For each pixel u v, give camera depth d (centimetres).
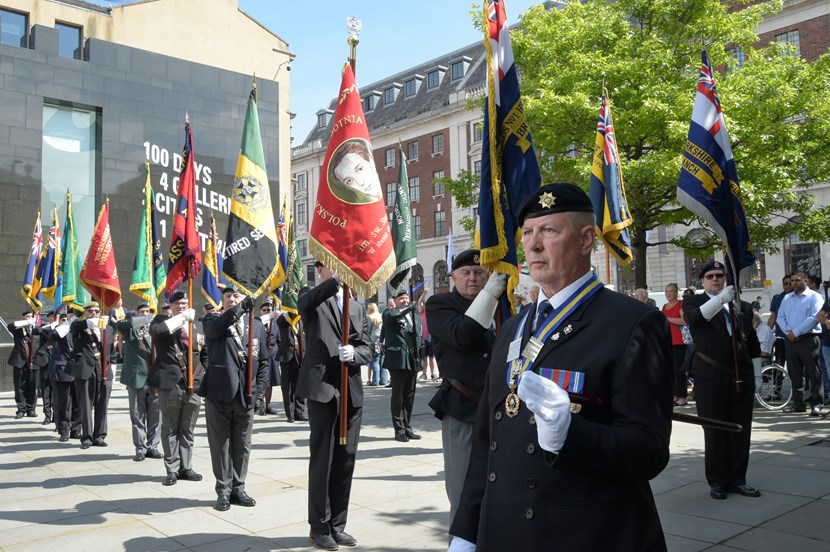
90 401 961
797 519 527
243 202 734
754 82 1394
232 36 2464
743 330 627
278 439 977
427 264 4794
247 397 622
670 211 1507
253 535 533
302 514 589
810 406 1074
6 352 1823
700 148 662
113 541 522
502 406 219
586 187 1443
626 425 189
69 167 2019
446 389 417
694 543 478
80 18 2103
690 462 738
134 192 2111
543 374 206
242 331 658
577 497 194
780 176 1351
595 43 1529
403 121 4988
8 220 1875
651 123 1362
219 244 2283
